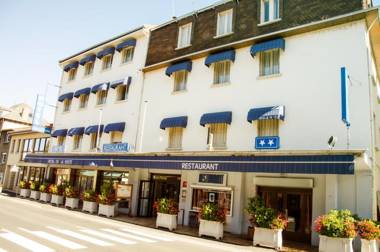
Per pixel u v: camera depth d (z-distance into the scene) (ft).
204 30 60.59
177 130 59.98
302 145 43.55
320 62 44.47
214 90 55.36
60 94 93.91
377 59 50.78
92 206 61.46
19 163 112.16
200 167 43.55
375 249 32.48
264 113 46.34
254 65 51.21
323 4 45.93
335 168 32.42
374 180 38.73
